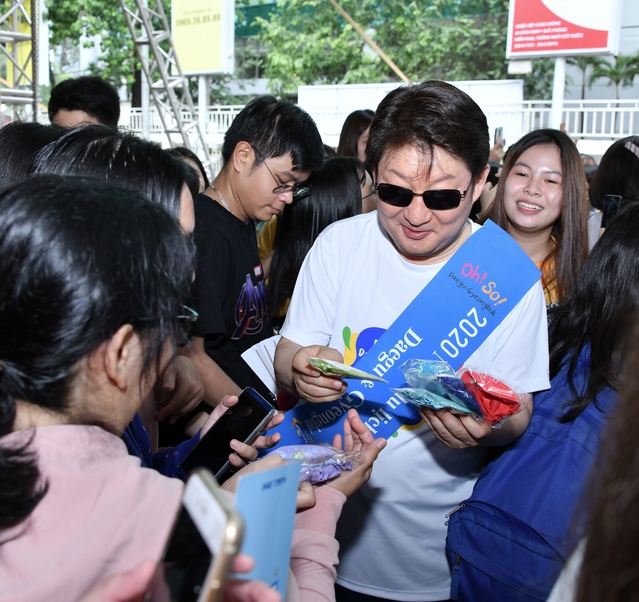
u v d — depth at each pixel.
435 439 1.55
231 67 13.23
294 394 1.57
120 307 0.74
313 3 16.42
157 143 1.30
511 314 1.46
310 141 2.13
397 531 1.59
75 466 0.73
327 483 1.19
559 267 2.33
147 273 0.77
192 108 9.96
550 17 10.80
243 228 2.20
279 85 17.02
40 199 0.75
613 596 0.57
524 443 1.45
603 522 0.59
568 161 2.33
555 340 1.54
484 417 1.26
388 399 1.51
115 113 3.24
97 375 0.77
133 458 0.78
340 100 12.48
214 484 0.54
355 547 1.62
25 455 0.70
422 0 16.03
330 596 0.95
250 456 1.28
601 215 3.36
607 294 1.41
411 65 15.88
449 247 1.51
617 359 1.38
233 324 2.17
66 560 0.66
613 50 10.53
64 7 15.85
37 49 5.95
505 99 11.38
